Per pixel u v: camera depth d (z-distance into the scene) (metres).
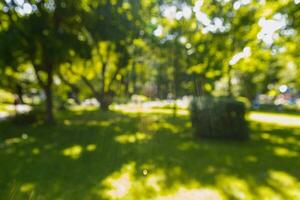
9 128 13.03
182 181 5.00
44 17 10.73
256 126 14.19
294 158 7.50
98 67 12.43
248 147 8.87
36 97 19.50
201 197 4.57
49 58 13.02
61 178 5.03
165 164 5.36
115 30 6.52
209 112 8.23
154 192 4.27
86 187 4.48
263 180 5.63
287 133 11.93
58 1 8.64
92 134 7.32
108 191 4.11
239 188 5.14
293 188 5.21
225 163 6.75
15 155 7.57
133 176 3.95
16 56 12.61
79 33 13.07
